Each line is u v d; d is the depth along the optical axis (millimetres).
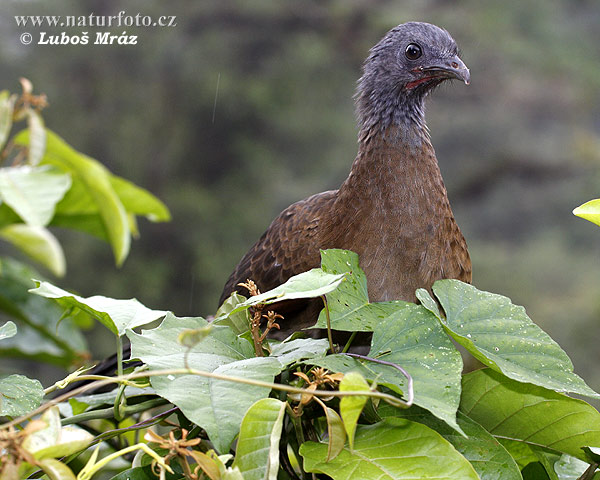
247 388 3473
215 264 26469
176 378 3500
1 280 7094
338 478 3336
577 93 31156
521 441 4172
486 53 30469
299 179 28531
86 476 3182
